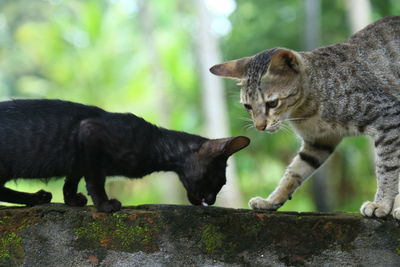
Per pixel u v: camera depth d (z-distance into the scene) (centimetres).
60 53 1845
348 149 1928
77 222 455
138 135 519
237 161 1942
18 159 494
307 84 584
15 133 492
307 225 462
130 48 1845
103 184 489
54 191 1259
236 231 461
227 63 646
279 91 592
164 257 457
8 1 2525
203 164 546
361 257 464
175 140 546
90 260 454
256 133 1859
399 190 593
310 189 1909
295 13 1925
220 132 1641
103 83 1795
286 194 594
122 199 1736
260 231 461
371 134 564
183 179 555
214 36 1673
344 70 582
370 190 1984
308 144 609
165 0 1866
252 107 614
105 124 496
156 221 458
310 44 1694
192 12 1809
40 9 2495
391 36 605
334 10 1931
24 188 1162
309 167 606
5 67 2456
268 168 1994
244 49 1939
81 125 488
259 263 461
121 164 511
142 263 456
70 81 1820
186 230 459
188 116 1814
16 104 508
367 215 494
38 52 1870
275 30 1919
